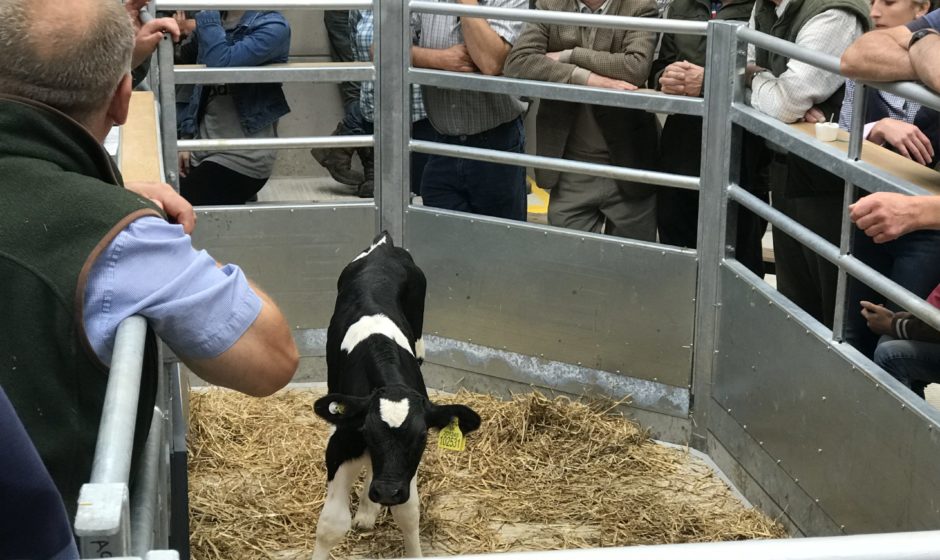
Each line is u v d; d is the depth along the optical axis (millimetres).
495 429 4715
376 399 3398
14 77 1533
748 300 4223
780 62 4520
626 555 973
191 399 4934
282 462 4512
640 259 4676
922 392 3684
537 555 975
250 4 4855
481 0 5152
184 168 5637
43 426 1462
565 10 4914
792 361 3898
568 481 4410
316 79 5102
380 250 4457
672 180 4551
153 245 1518
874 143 3795
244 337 1628
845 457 3564
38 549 1168
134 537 1557
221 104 5426
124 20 1634
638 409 4844
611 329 4832
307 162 7227
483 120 5195
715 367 4539
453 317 5246
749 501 4297
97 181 1534
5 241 1450
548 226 4902
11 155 1517
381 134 5184
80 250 1470
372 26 5047
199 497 4238
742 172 4465
